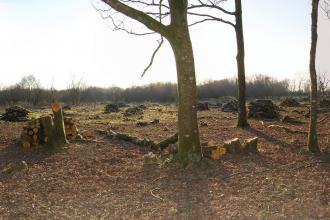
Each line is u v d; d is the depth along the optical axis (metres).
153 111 27.39
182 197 8.30
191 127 10.23
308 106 29.58
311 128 11.74
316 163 10.53
